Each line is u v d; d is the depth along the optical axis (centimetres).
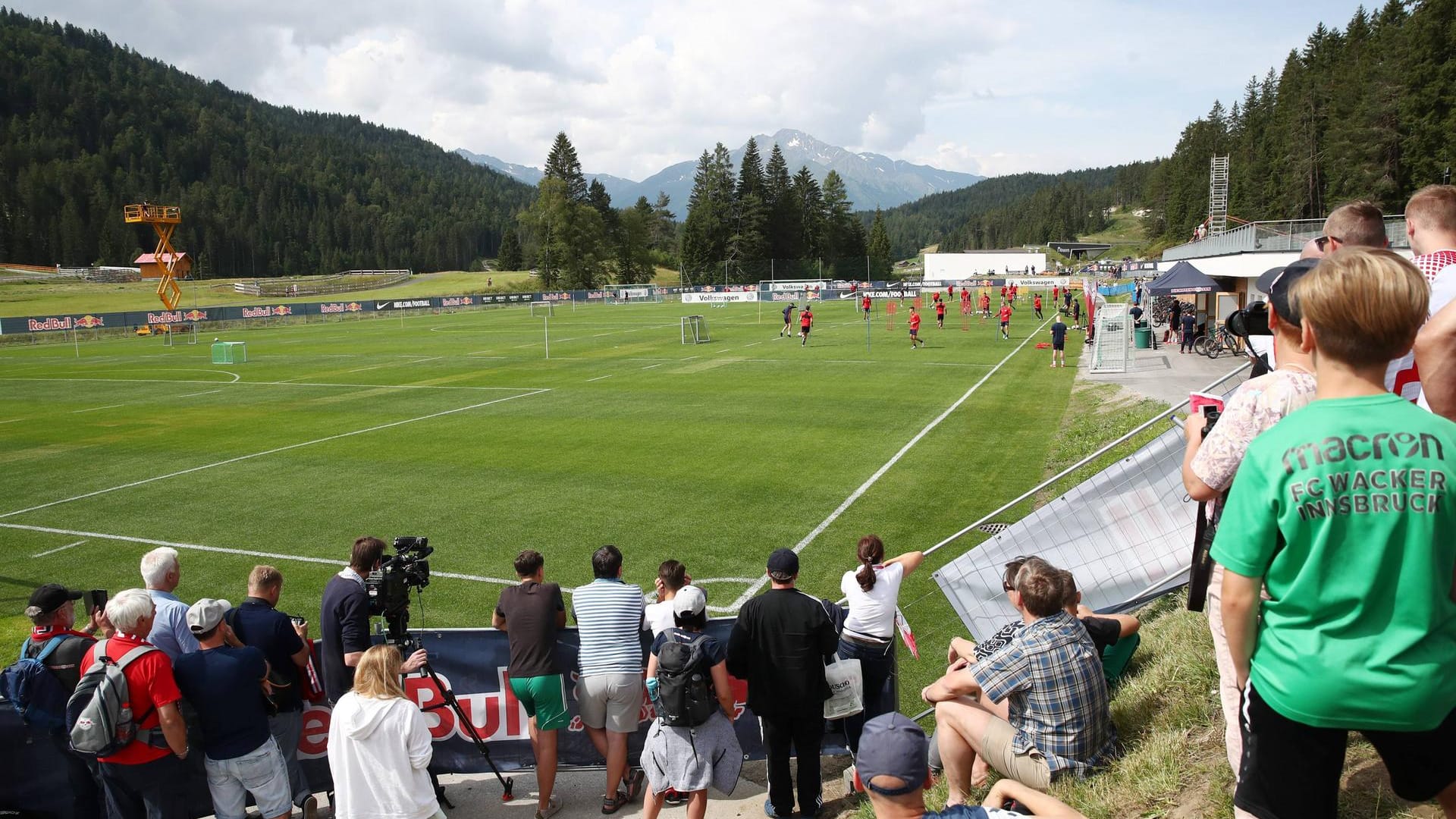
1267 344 466
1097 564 740
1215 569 357
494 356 4034
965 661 554
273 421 2417
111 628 659
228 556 1296
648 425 2228
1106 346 3048
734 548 1270
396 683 527
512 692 696
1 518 1518
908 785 286
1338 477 212
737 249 13538
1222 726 459
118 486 1723
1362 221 341
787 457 1828
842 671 622
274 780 561
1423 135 6669
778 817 611
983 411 2320
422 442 2075
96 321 6100
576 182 13262
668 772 570
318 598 1127
